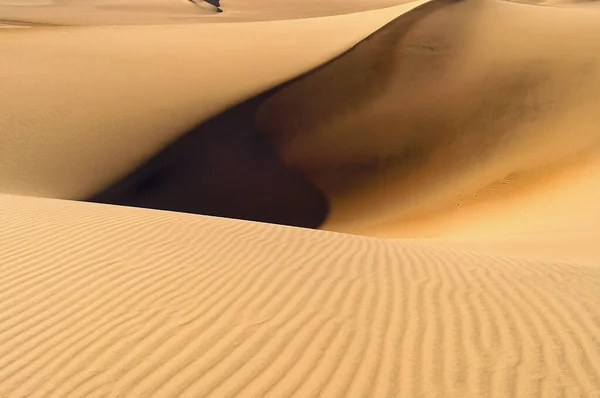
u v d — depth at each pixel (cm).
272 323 482
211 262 630
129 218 809
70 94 2095
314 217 1688
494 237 1146
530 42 2350
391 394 383
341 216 1692
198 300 528
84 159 1761
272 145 1933
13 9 5159
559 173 1658
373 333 464
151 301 524
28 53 2530
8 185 1603
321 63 2314
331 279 587
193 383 398
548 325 479
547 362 420
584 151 1727
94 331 470
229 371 412
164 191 1716
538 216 1395
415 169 1847
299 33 2950
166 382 400
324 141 1964
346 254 687
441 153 1886
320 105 2095
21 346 449
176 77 2272
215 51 2603
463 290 559
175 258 638
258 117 2022
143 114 1969
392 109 2072
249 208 1698
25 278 575
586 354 431
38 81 2195
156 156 1800
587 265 708
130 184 1705
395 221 1616
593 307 516
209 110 2000
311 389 390
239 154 1872
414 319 489
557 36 2392
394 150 1911
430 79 2203
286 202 1727
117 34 3012
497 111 1989
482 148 1867
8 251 649
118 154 1789
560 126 1861
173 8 5850
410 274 610
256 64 2394
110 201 1644
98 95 2094
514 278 601
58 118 1936
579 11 3008
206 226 786
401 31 2525
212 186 1750
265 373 409
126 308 510
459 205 1631
